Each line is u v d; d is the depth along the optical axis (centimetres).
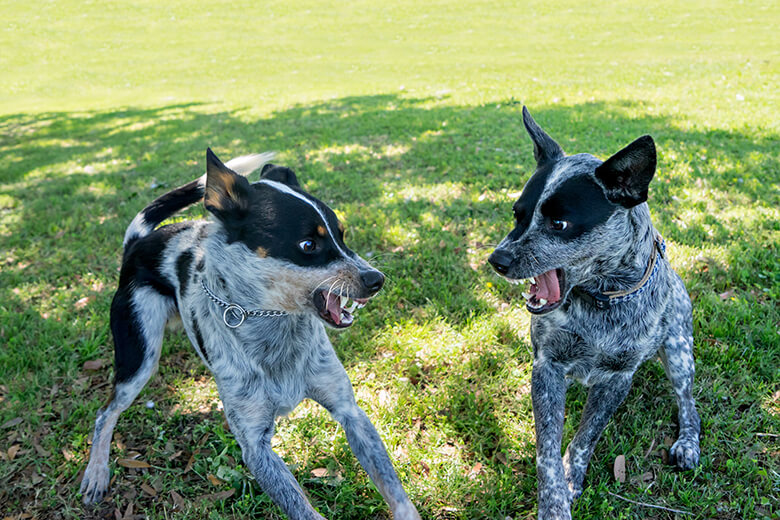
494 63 582
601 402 110
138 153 323
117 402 116
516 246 104
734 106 298
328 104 407
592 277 106
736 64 432
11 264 191
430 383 130
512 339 138
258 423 105
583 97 356
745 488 103
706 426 114
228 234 104
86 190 258
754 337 130
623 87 386
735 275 148
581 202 101
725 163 208
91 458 114
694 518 101
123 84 673
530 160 230
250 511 108
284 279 102
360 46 757
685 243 161
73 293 168
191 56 790
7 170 318
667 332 112
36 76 740
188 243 118
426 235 176
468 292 152
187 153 304
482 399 123
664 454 112
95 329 152
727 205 178
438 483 108
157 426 124
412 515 97
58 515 110
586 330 109
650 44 600
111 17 1029
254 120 377
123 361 116
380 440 105
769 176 197
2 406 131
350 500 108
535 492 108
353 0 1030
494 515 104
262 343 105
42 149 372
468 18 851
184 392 132
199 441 122
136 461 117
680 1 813
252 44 827
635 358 110
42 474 117
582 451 108
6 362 141
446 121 305
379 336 142
